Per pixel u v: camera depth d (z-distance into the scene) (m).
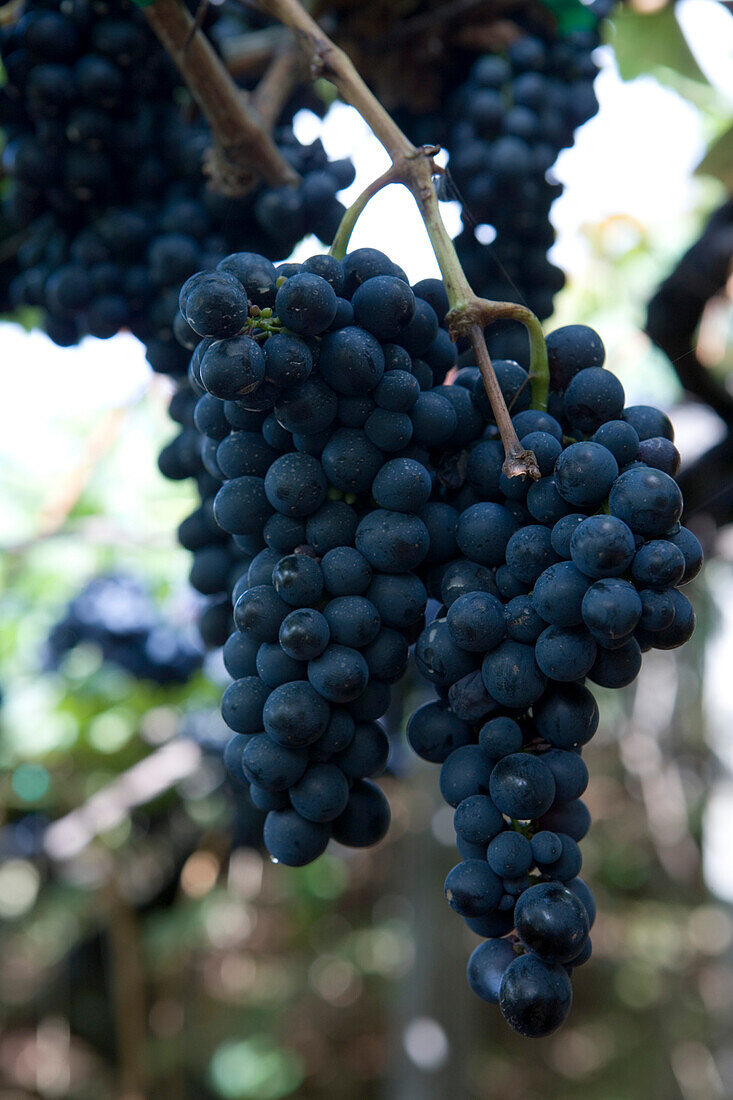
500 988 0.42
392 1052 1.24
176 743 1.28
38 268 0.63
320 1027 2.41
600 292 1.50
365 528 0.46
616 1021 2.33
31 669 1.44
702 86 0.97
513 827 0.45
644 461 0.45
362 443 0.45
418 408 0.46
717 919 2.02
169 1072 2.02
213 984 2.26
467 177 0.65
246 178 0.59
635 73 0.96
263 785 0.45
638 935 2.30
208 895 1.94
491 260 0.65
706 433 0.91
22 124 0.61
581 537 0.42
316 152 0.61
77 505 1.59
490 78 0.65
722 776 1.75
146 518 1.65
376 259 0.46
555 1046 2.36
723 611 1.58
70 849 1.21
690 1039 2.02
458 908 0.44
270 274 0.44
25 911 1.95
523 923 0.42
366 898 2.60
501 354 0.54
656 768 2.02
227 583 0.56
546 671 0.43
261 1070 2.12
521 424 0.46
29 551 1.47
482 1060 2.29
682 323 0.86
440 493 0.48
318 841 0.47
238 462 0.47
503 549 0.45
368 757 0.47
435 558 0.47
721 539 1.01
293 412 0.44
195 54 0.55
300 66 0.62
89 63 0.58
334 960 2.49
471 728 0.46
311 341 0.44
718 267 0.84
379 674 0.46
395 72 0.67
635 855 2.32
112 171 0.61
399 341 0.47
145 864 1.73
